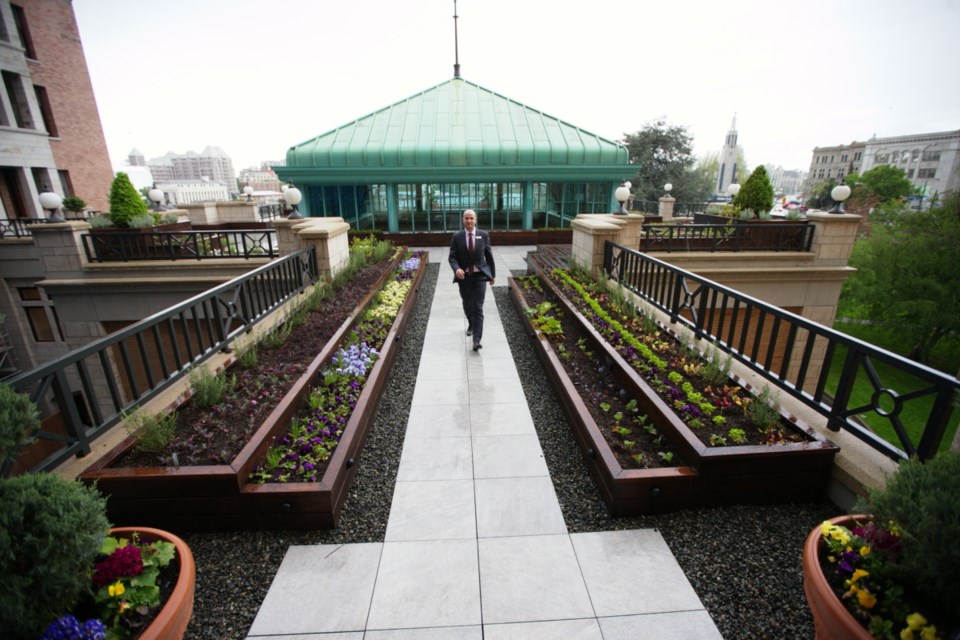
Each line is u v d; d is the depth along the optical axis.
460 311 7.76
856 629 1.61
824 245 9.84
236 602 2.38
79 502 1.74
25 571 1.59
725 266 9.81
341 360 4.43
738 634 2.18
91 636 1.63
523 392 4.79
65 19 20.45
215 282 9.77
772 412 3.23
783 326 10.34
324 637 2.20
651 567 2.57
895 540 1.71
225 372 4.07
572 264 8.48
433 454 3.70
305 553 2.70
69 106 20.67
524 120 16.66
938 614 1.63
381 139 15.55
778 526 2.81
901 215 23.64
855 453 2.87
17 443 1.94
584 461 3.59
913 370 2.49
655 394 3.57
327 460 3.12
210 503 2.76
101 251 9.98
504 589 2.45
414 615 2.30
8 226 13.46
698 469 2.86
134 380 3.38
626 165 15.23
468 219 5.55
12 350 13.98
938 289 20.84
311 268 7.45
